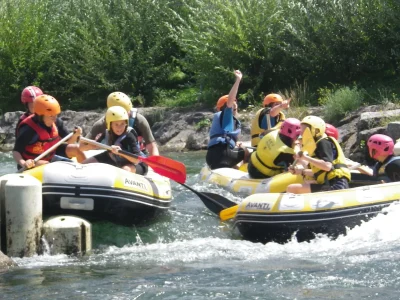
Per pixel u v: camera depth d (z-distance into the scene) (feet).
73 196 32.01
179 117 71.92
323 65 71.77
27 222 29.32
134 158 34.68
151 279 26.61
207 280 26.37
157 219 35.37
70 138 35.19
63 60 84.64
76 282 26.30
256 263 28.58
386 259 28.09
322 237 31.27
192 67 76.79
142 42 83.56
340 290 24.80
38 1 87.56
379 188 31.63
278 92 71.67
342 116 61.31
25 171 32.71
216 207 36.83
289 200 31.76
